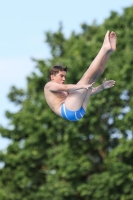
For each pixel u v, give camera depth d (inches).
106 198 4237.2
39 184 4734.3
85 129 4372.5
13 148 4665.4
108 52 1299.2
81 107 1320.1
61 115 1328.7
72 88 1285.7
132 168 4197.8
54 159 4330.7
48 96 1349.7
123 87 4274.1
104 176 4202.8
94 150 4579.2
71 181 4330.7
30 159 4616.1
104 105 4365.2
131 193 4229.8
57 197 4389.8
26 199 4611.2
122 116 4426.7
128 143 4183.1
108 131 4495.6
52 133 4456.2
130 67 4256.9
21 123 4586.6
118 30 4594.0
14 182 4648.1
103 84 1390.3
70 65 4416.8
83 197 4471.0
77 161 4281.5
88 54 4488.2
